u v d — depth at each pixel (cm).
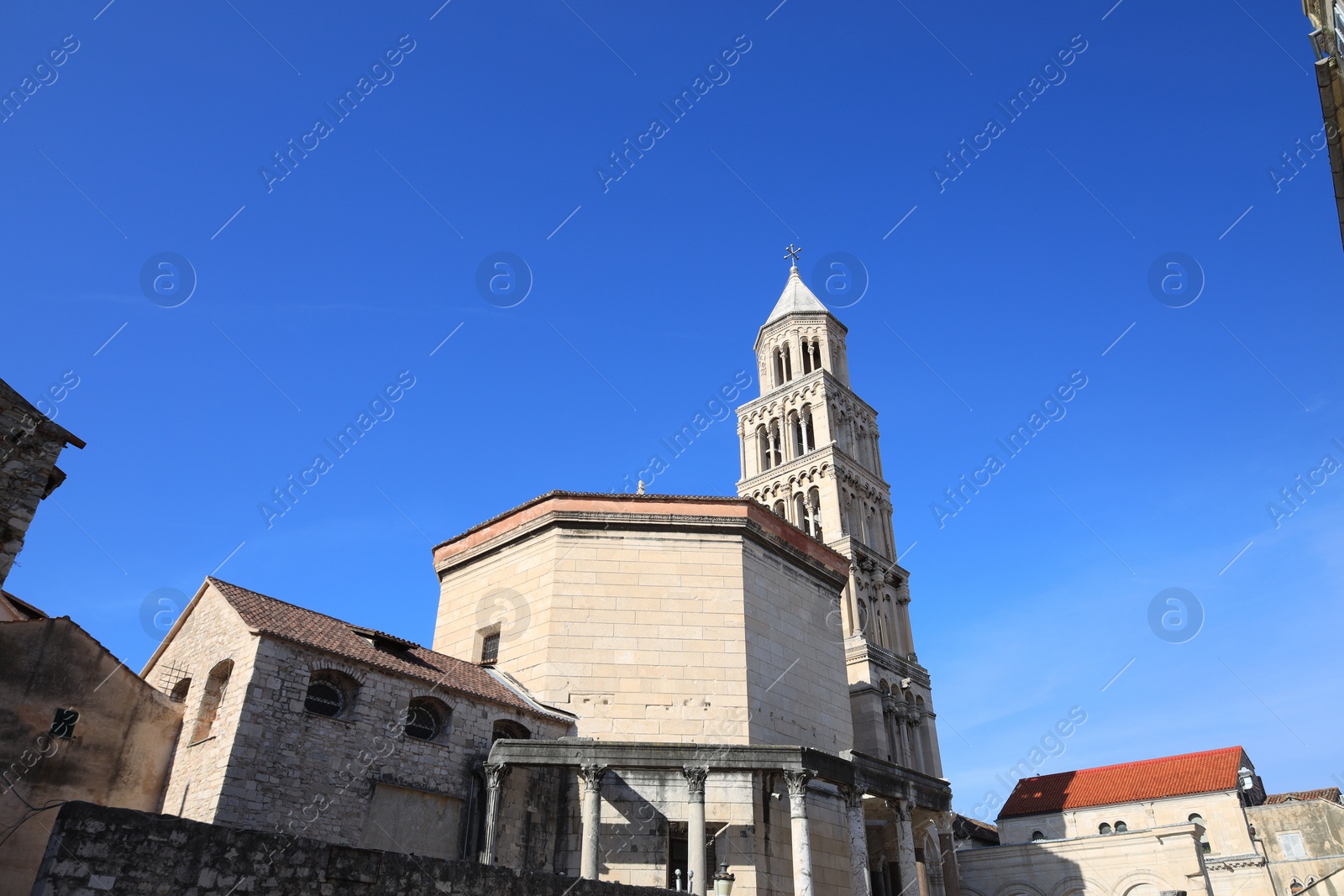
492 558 4181
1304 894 3206
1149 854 5925
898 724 6669
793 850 3088
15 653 2530
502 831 3091
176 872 1496
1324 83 1820
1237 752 7206
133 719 2778
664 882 3162
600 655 3688
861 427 8406
